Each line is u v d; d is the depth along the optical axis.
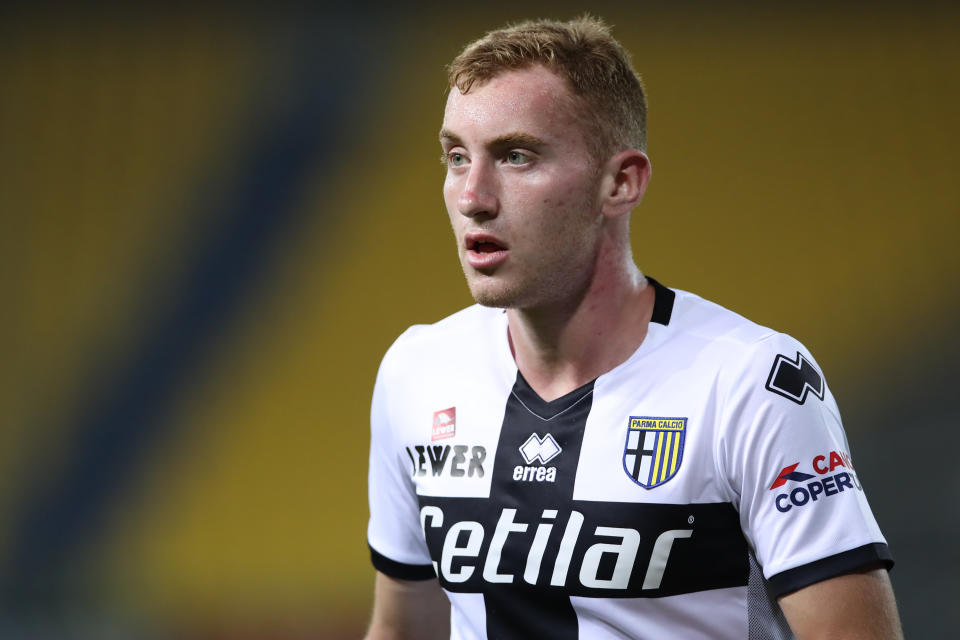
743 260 25.62
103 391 25.48
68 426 25.25
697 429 5.77
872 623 5.43
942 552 22.30
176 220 26.89
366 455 24.91
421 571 7.16
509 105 5.63
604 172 5.89
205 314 26.05
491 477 6.25
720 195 26.23
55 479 24.81
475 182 5.67
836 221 25.77
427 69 27.78
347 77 27.80
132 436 25.14
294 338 25.75
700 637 5.84
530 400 6.28
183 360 25.69
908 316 24.75
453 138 5.79
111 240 26.69
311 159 27.17
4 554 24.17
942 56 27.16
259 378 25.48
